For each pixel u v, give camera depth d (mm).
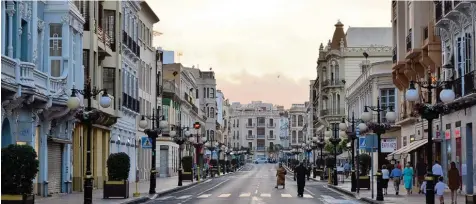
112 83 51250
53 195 38812
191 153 107188
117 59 51438
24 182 24281
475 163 38562
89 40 44812
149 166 75875
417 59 49500
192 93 119125
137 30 63344
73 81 40188
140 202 36094
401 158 61938
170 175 84438
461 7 38062
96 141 49438
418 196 39531
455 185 30328
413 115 54125
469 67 38719
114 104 51312
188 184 59375
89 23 45031
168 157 83812
